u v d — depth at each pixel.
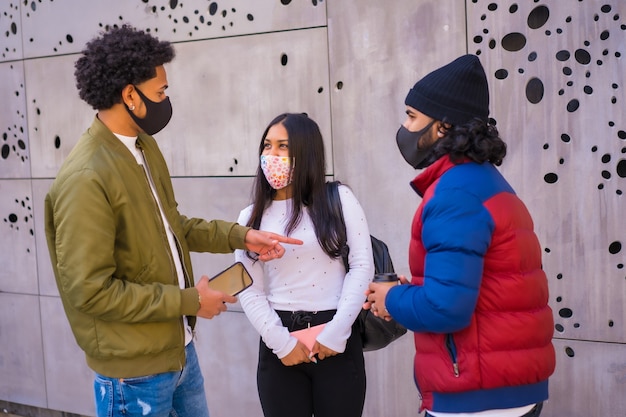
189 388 2.52
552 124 3.08
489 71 3.17
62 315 4.43
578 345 3.12
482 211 1.83
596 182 3.02
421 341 1.98
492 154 1.93
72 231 2.09
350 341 2.52
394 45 3.35
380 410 3.58
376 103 3.41
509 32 3.12
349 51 3.45
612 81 2.96
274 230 2.56
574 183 3.06
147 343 2.21
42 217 4.44
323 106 3.54
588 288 3.08
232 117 3.79
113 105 2.25
